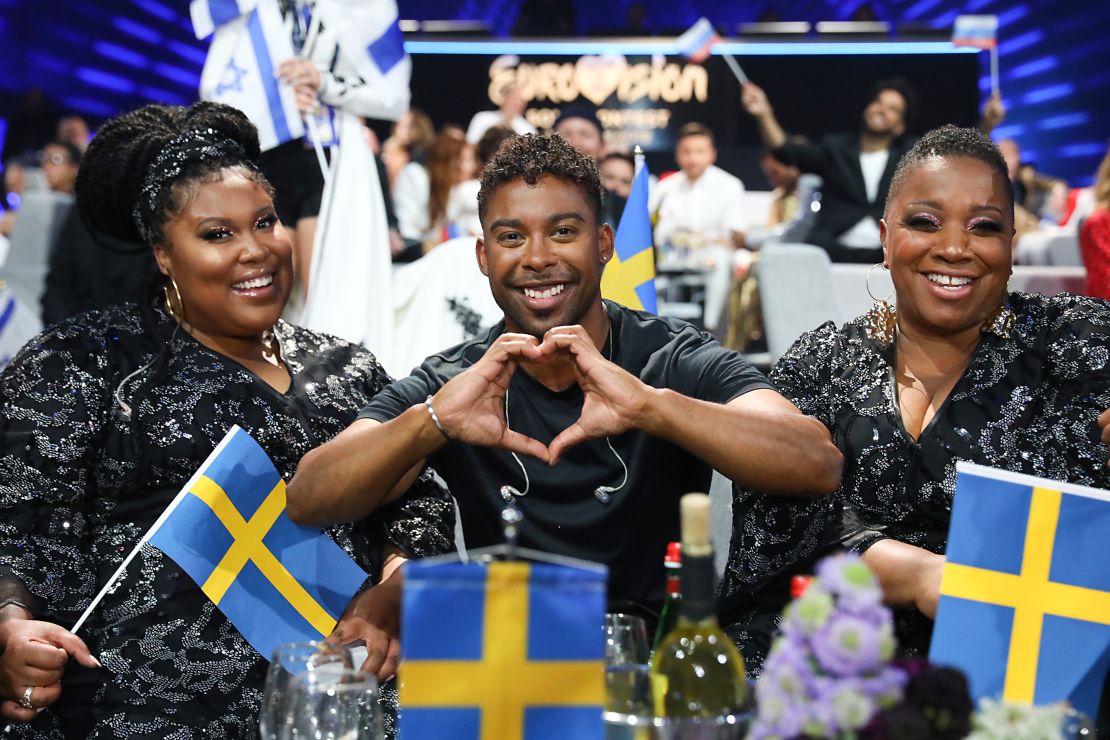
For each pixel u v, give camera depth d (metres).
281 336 2.44
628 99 11.22
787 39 11.12
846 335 2.31
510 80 11.13
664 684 1.39
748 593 2.16
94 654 2.17
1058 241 5.98
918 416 2.19
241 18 3.68
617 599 2.15
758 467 1.92
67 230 5.34
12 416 2.20
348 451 1.96
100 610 2.20
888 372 2.22
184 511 1.99
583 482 2.12
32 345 2.28
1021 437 2.14
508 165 2.03
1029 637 1.62
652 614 2.16
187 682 2.16
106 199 2.37
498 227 2.03
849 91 11.12
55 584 2.15
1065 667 1.62
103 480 2.25
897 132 6.60
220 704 2.17
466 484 2.17
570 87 11.18
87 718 2.15
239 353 2.36
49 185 8.05
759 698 1.27
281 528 2.07
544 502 2.14
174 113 2.44
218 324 2.30
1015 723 1.21
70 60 12.23
